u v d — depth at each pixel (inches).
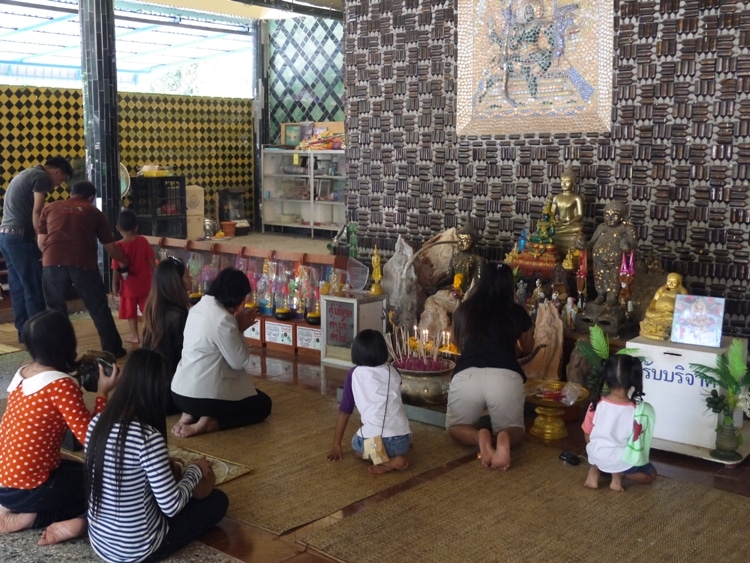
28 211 259.9
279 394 209.8
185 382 177.5
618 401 145.5
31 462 126.2
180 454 165.8
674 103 216.7
